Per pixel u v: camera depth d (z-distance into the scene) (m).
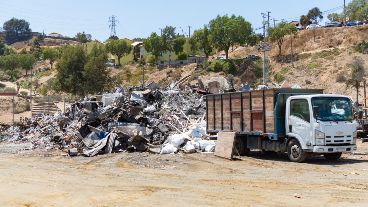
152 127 27.17
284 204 11.13
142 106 30.73
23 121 44.34
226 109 23.44
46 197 12.54
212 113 24.64
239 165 18.95
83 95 72.25
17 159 23.61
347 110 19.28
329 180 14.66
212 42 97.19
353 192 12.55
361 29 88.81
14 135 37.62
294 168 17.72
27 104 70.12
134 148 24.77
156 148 24.53
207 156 22.00
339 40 89.19
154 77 99.56
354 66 64.44
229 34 95.31
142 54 124.12
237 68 89.19
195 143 23.80
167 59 113.12
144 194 12.68
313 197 11.94
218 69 90.19
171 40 112.38
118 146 25.06
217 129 24.17
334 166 17.98
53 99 69.44
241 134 22.27
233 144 20.98
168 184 14.36
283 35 93.38
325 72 74.94
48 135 32.75
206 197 12.10
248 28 96.44
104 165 19.95
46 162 21.88
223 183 14.45
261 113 21.02
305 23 119.00
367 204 11.02
